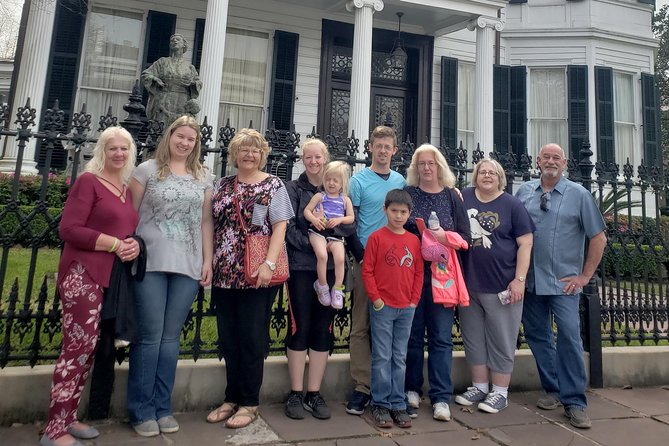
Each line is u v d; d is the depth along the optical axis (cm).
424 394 381
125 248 268
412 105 1276
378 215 353
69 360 260
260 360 307
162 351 290
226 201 305
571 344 344
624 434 317
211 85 920
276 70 1166
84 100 1066
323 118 1202
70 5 1061
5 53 2197
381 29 1244
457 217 349
